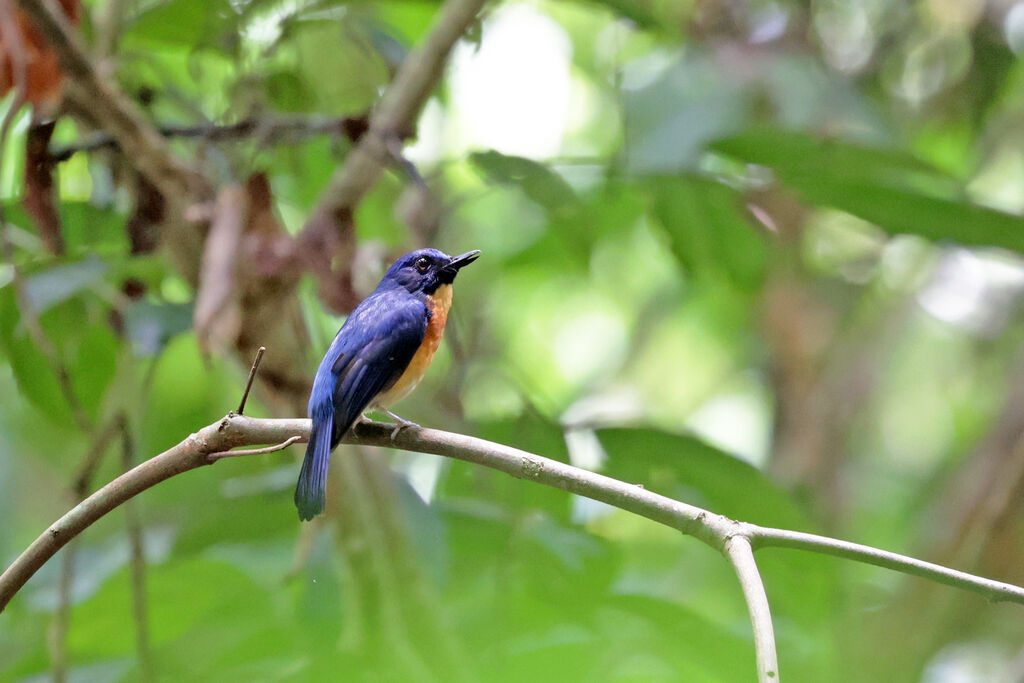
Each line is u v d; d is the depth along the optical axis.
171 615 11.13
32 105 9.05
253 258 8.87
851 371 16.08
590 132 16.28
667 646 10.01
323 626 9.59
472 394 12.89
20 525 15.39
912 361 18.16
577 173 11.04
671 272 18.00
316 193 12.60
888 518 17.44
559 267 15.24
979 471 13.48
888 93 15.50
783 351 15.92
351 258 9.31
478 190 12.04
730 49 11.10
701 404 19.03
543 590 10.20
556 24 15.77
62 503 14.25
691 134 10.37
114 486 6.22
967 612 13.49
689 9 13.07
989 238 10.47
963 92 15.23
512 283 17.81
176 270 9.77
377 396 8.20
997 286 16.33
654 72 11.00
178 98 10.52
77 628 11.00
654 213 11.64
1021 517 12.92
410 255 9.31
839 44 15.33
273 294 9.08
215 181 9.96
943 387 18.03
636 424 10.27
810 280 16.36
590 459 10.72
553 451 10.48
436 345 8.67
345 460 9.43
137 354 9.48
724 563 14.27
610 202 12.83
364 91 11.08
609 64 15.84
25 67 8.28
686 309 18.28
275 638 10.20
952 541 13.27
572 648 9.24
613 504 5.95
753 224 11.55
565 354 19.23
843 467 15.84
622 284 18.58
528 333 19.08
